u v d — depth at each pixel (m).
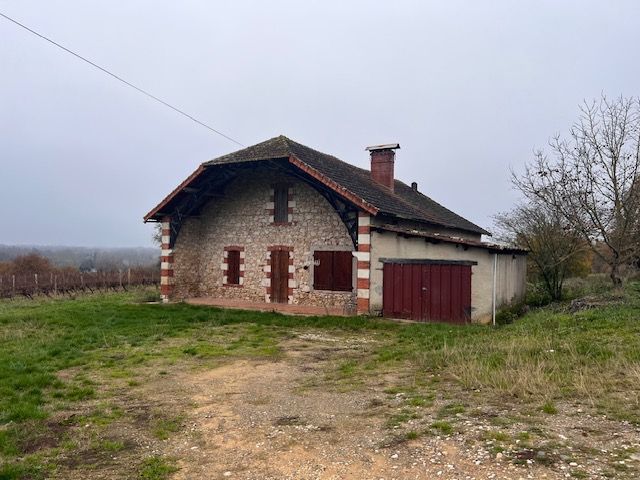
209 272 18.28
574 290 18.61
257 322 12.81
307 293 16.05
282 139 16.03
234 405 6.04
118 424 5.49
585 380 5.66
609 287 16.27
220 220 18.11
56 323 12.06
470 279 12.73
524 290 18.38
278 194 16.92
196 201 17.14
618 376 5.85
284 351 9.36
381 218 14.28
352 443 4.52
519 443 4.14
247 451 4.57
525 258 18.48
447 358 7.47
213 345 9.86
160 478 4.10
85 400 6.39
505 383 5.82
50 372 7.72
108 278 30.06
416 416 5.04
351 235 13.98
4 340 10.13
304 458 4.30
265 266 16.98
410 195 22.17
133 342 10.06
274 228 16.88
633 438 4.13
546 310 13.29
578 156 16.28
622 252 15.25
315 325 12.39
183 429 5.28
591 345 7.22
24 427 5.36
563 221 16.20
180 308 15.17
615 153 14.66
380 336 10.99
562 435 4.27
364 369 7.55
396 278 13.59
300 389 6.62
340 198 13.99
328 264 15.76
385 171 19.98
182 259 17.69
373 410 5.43
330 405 5.77
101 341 10.14
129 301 17.95
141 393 6.68
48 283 27.55
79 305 15.62
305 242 16.22
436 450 4.17
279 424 5.21
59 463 4.49
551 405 5.01
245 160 14.52
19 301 22.23
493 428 4.52
